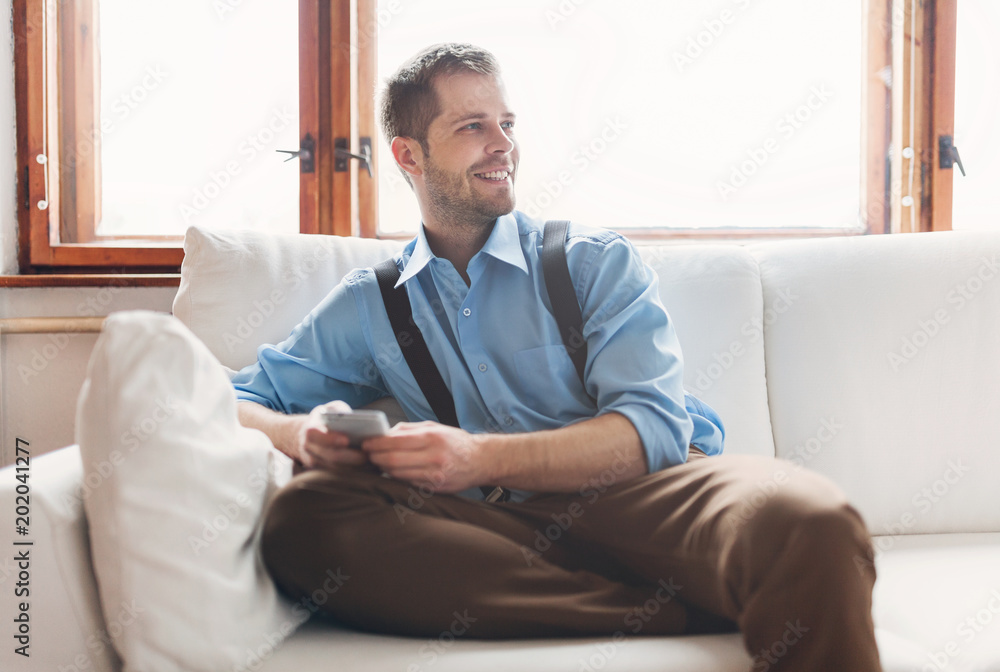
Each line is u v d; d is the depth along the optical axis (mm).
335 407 870
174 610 646
